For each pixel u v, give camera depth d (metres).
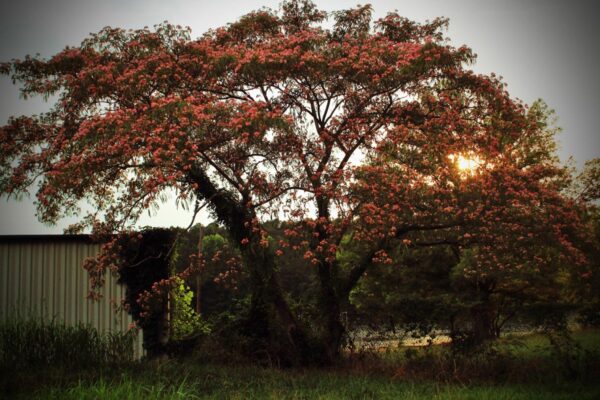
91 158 13.45
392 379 12.21
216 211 16.48
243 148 15.16
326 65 15.16
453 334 14.13
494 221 14.91
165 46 15.76
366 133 15.79
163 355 16.66
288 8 17.89
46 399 8.81
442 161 15.27
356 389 10.83
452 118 15.38
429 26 17.41
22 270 17.03
